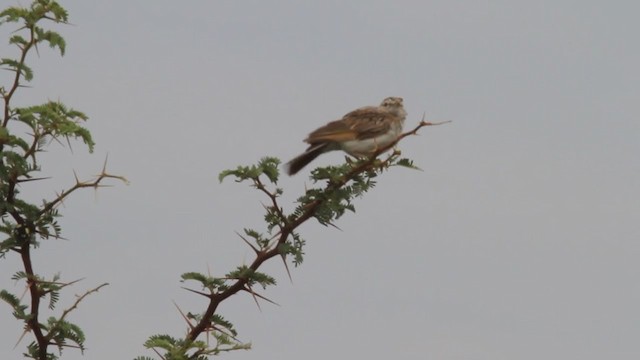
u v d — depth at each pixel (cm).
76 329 1099
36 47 1108
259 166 1130
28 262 1117
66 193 1105
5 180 1081
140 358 1023
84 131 1075
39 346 1104
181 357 1012
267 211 1152
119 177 1113
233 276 1122
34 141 1075
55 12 1116
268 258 1141
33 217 1105
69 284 1114
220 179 1137
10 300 1096
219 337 1042
